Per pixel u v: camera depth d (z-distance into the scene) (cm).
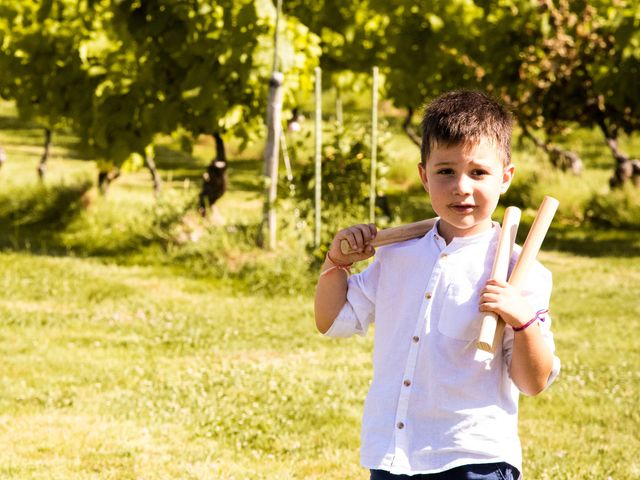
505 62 1681
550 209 286
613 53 1642
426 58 1622
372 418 293
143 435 638
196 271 1274
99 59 1484
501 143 284
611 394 761
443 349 284
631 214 1817
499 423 282
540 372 271
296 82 1366
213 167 1446
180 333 970
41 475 550
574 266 1421
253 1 1310
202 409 699
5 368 808
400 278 297
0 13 1532
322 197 1272
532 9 1639
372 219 1266
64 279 1189
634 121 1791
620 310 1117
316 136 1251
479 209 282
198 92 1348
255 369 823
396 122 3006
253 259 1282
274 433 646
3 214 1627
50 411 690
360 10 1588
